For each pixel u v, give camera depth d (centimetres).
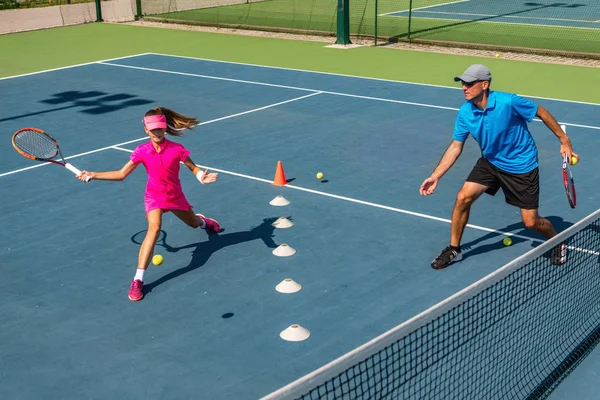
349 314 614
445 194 890
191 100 1393
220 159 1039
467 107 651
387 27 2195
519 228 782
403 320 602
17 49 2006
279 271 695
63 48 2005
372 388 483
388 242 754
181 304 639
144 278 688
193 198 891
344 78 1555
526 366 513
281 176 930
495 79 1523
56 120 1280
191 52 1900
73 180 970
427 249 736
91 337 593
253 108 1320
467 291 450
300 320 607
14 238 788
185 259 725
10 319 623
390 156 1040
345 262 711
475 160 1021
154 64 1755
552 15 2406
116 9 2581
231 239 770
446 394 477
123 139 1158
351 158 1034
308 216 827
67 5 2522
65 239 782
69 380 535
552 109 1272
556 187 902
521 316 575
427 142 1103
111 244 767
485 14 2452
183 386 524
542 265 673
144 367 549
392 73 1598
